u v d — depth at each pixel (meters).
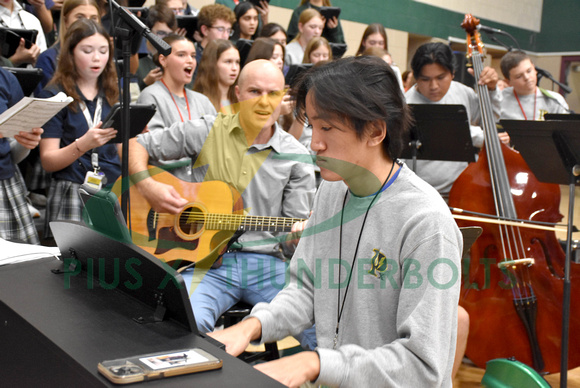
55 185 2.27
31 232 2.24
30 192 2.83
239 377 0.79
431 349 0.99
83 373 0.79
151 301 0.98
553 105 3.85
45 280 1.11
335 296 1.20
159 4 3.22
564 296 1.92
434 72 2.92
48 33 3.39
